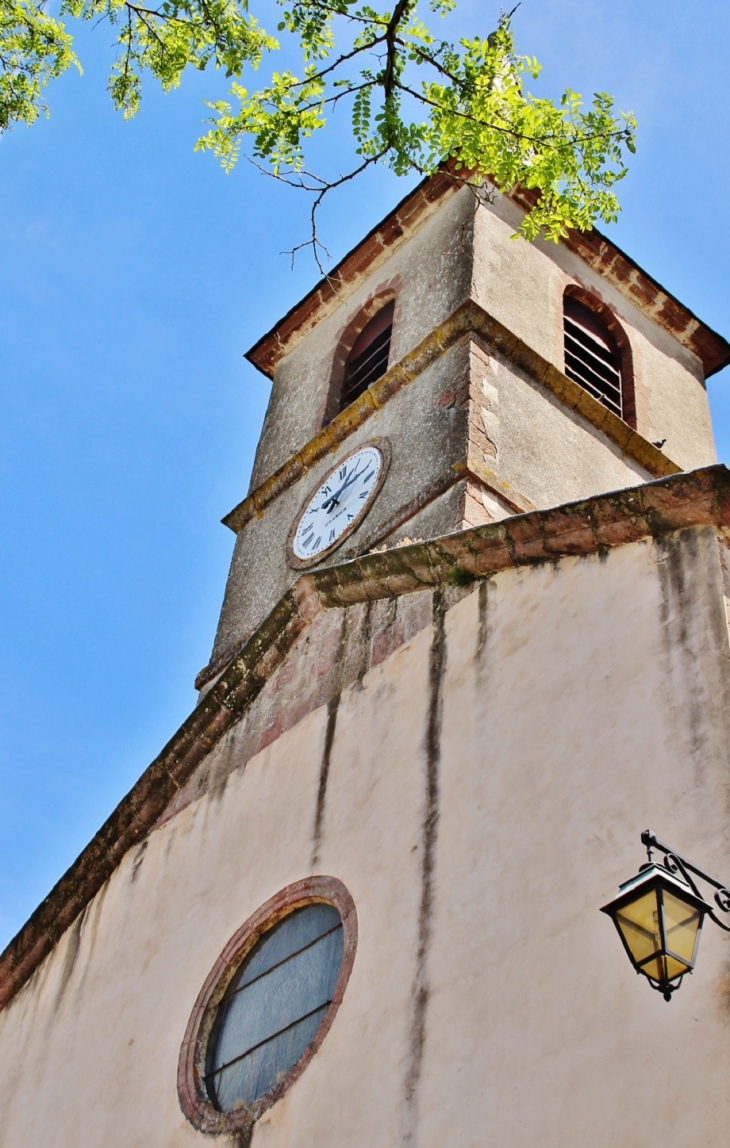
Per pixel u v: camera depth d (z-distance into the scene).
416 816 8.64
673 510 8.19
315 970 8.94
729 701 7.15
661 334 18.52
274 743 10.76
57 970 11.65
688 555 8.02
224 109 11.91
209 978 9.66
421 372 15.20
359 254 18.31
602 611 8.31
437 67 11.94
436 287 16.34
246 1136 8.22
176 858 11.07
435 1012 7.53
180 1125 8.94
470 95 12.01
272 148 11.77
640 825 7.12
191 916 10.35
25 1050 11.23
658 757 7.30
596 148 12.47
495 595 9.30
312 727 10.37
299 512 15.83
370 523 14.09
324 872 9.13
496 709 8.62
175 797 11.66
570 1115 6.44
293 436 17.31
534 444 14.36
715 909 6.47
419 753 9.01
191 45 12.46
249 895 9.82
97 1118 9.74
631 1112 6.21
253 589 15.72
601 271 18.14
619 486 15.04
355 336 17.97
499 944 7.43
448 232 17.00
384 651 10.09
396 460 14.48
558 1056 6.70
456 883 7.98
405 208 17.86
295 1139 7.84
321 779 9.87
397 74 11.77
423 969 7.80
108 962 11.02
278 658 11.30
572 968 6.95
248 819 10.45
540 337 15.98
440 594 9.88
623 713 7.68
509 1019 7.07
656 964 5.91
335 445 15.98
